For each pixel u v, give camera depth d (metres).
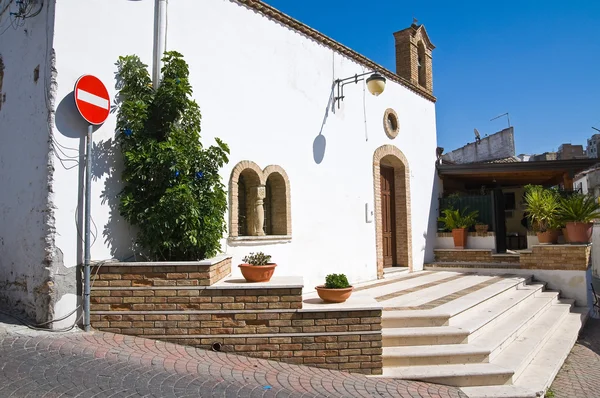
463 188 16.58
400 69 13.41
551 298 10.04
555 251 11.31
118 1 5.91
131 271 5.22
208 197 6.05
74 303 5.20
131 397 3.73
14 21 6.23
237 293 5.27
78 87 5.25
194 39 6.84
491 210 13.48
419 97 13.44
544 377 5.89
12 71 6.21
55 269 5.10
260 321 5.27
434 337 6.07
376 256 10.65
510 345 6.79
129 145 5.70
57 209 5.15
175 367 4.50
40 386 3.74
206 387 4.14
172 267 5.24
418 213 12.90
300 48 8.95
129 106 5.62
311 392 4.43
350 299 5.98
